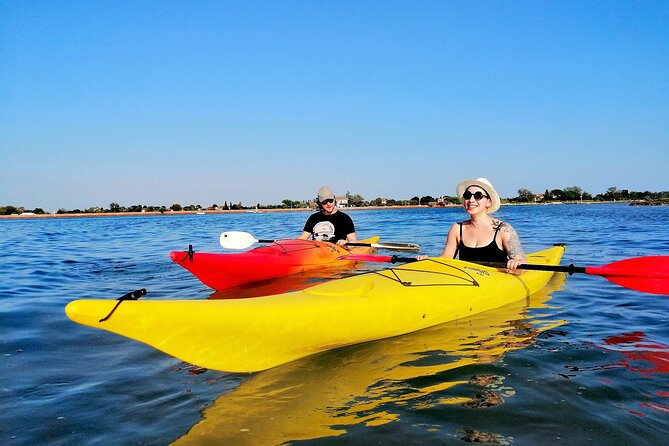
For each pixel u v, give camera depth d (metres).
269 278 7.36
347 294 4.15
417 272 4.95
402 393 2.98
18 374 3.48
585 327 4.40
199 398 3.01
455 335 4.19
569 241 12.18
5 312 5.37
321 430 2.55
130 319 2.83
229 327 3.19
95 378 3.39
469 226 5.70
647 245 10.94
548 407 2.75
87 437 2.58
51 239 17.53
